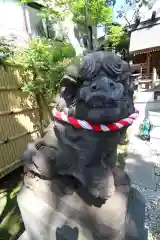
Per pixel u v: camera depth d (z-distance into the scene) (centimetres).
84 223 92
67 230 92
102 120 72
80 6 264
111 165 93
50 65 268
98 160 84
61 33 300
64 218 94
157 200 201
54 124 88
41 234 102
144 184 230
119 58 74
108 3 281
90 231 91
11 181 258
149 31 695
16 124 291
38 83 306
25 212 105
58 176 97
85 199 94
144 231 108
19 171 286
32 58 296
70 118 77
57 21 322
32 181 108
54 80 252
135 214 105
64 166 92
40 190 104
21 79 304
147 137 380
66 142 84
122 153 319
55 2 358
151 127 398
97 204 92
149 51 655
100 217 89
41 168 97
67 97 80
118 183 104
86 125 74
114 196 98
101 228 88
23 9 410
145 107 577
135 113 82
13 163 277
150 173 255
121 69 72
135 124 486
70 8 304
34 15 432
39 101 341
